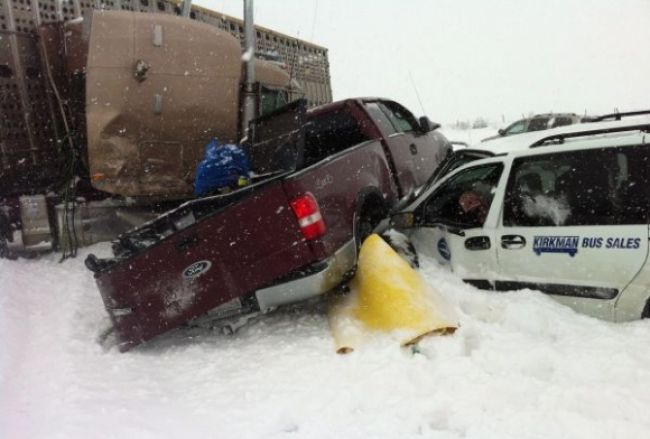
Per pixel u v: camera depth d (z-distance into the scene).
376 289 4.07
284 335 4.39
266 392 3.46
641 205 3.58
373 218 5.22
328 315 4.44
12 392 3.56
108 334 4.86
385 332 3.83
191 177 6.84
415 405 3.08
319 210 4.06
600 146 3.83
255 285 4.07
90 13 6.24
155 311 4.26
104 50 6.18
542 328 3.81
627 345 3.35
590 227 3.79
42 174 7.19
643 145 3.63
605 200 3.76
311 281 4.04
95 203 6.86
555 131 4.95
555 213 4.00
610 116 4.93
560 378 3.21
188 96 6.67
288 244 3.98
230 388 3.58
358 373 3.51
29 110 7.04
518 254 4.19
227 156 5.22
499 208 4.33
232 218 4.01
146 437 2.94
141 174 6.54
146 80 6.36
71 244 6.71
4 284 5.75
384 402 3.16
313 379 3.53
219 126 6.99
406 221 5.27
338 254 4.23
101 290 4.32
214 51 6.84
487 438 2.74
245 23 7.77
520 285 4.23
